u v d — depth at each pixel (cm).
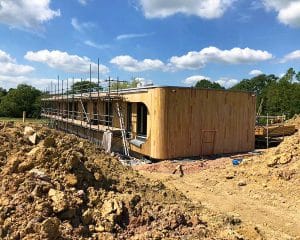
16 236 530
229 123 2156
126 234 644
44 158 689
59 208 600
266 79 8412
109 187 761
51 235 545
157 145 1894
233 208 1062
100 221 639
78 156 765
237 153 2177
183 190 1270
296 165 1313
